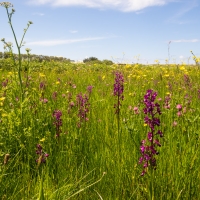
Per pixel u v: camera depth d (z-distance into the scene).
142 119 0.81
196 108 0.92
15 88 0.87
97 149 0.70
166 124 0.78
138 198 0.52
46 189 0.52
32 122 0.76
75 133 0.75
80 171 0.62
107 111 0.91
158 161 0.58
